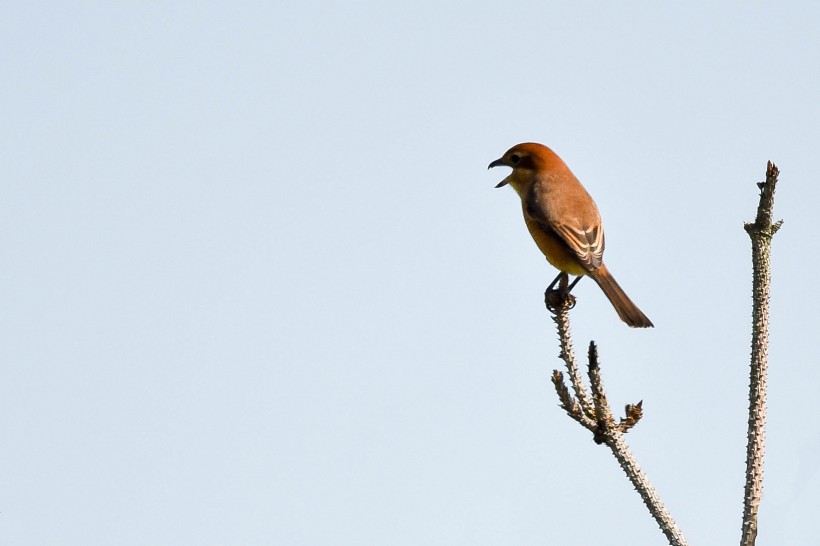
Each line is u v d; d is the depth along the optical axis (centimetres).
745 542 796
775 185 833
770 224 841
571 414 866
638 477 859
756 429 817
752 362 832
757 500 802
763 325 835
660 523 844
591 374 859
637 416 866
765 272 838
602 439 865
